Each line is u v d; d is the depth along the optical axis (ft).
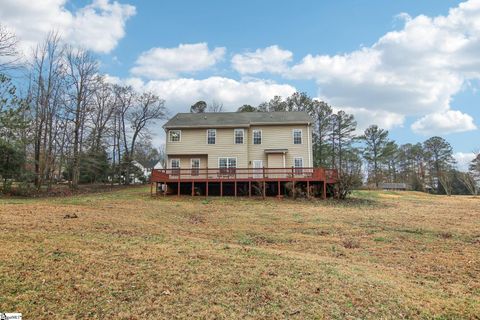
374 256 26.08
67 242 23.79
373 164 181.06
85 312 13.17
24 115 77.82
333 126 160.86
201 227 37.45
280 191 77.00
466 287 18.81
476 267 23.09
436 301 16.05
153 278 17.29
